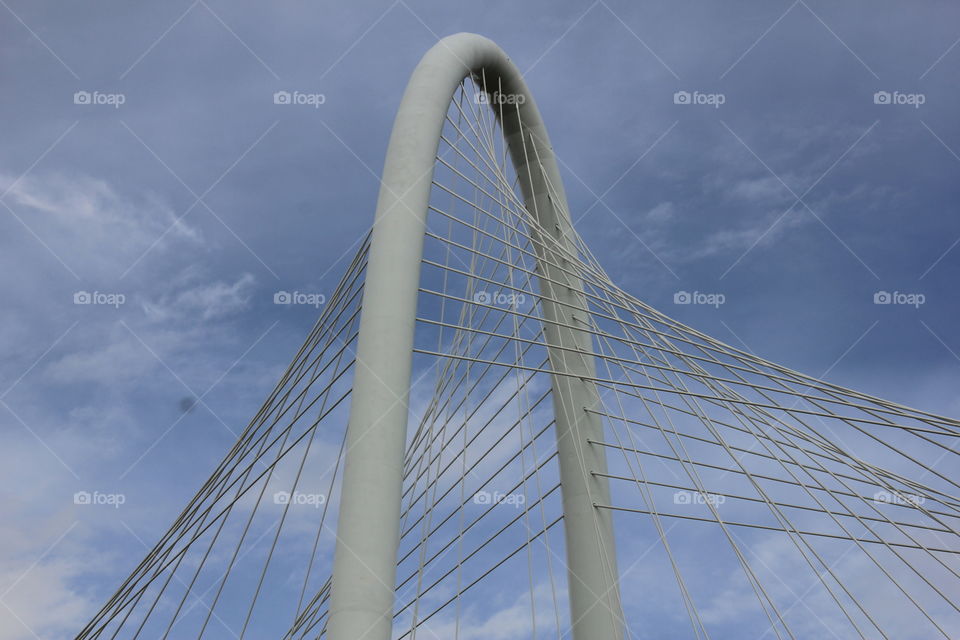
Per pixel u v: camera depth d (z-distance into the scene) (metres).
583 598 18.00
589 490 19.03
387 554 12.59
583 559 18.39
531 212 22.80
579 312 21.06
